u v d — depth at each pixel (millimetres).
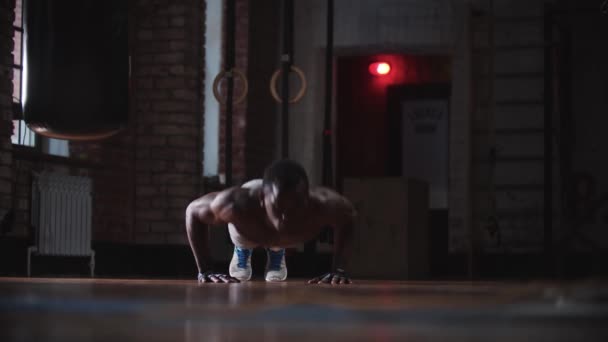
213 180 8953
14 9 6738
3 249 6707
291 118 9641
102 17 4059
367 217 8250
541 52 9141
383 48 9516
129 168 8383
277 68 9844
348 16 9516
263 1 9477
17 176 6879
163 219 8422
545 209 8797
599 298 1753
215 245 8672
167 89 8500
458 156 9133
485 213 9086
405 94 10891
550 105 8961
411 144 10852
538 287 1850
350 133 10953
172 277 8047
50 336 1396
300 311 1748
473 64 9188
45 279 4758
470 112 8992
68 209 7168
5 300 2016
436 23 9281
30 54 4066
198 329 1537
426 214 8781
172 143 8469
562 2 9125
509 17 9172
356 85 11023
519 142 9133
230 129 6297
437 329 1529
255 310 1815
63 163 7387
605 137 9070
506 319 1655
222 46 9109
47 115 4027
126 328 1553
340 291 3139
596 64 9141
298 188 3920
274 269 5355
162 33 8523
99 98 4047
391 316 1697
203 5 8727
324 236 5949
